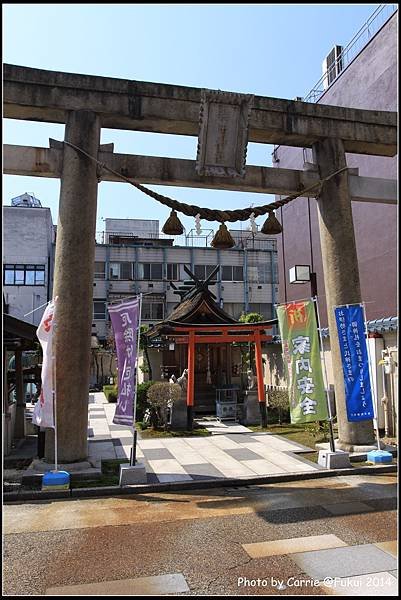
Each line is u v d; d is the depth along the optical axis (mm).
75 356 9156
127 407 8883
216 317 17906
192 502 7570
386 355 12742
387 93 14734
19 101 9414
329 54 19250
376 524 6359
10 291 37062
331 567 5090
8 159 9492
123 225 46344
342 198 11312
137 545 5770
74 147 9609
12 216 38125
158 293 40312
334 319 11031
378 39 15242
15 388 14156
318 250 19250
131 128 10648
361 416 9922
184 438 13406
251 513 6938
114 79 10031
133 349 8984
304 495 7848
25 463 10227
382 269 14852
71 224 9461
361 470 9312
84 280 9422
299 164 20656
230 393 17812
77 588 4695
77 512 7082
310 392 9875
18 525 6516
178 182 10578
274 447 11820
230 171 10727
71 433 8984
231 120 10461
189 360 15492
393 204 13289
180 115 10328
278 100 11086
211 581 4816
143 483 8375
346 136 11562
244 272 42438
